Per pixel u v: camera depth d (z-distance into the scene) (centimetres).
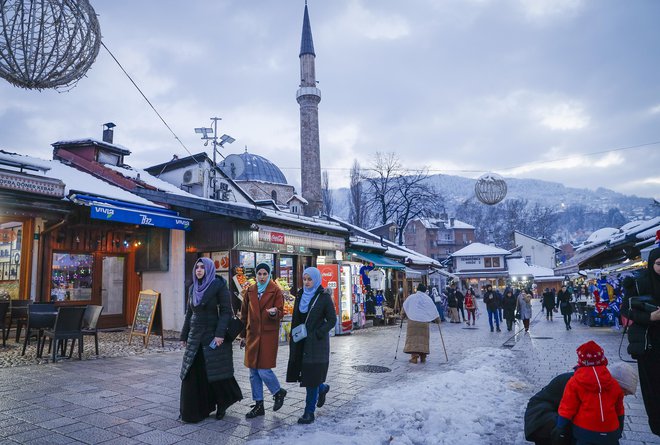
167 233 1377
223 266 1305
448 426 488
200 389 500
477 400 594
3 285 1212
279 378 742
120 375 700
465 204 12594
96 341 861
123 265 1391
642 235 1304
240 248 1289
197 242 1330
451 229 8906
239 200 2766
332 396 622
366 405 569
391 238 3206
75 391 596
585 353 326
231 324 507
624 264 1883
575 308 2400
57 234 1209
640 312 371
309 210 4238
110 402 551
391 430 475
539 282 6384
